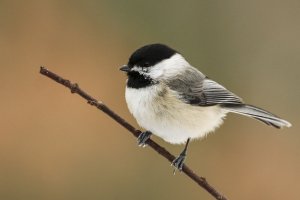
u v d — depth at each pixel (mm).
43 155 11938
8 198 11570
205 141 12156
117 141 12156
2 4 12891
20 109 12289
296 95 12742
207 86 8727
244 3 13102
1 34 12820
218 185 12023
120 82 12930
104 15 13109
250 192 12023
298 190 11969
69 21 13086
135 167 11852
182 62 8695
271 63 12922
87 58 12961
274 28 13148
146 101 8211
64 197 11672
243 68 12930
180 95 8344
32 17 12961
